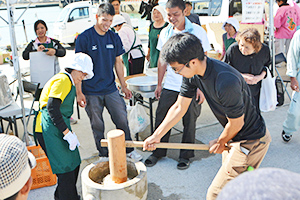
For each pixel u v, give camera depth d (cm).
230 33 536
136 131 414
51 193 326
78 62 269
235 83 200
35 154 354
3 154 113
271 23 469
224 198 54
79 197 299
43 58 468
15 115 380
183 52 197
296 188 50
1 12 2184
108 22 335
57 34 1367
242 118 211
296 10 714
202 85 221
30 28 1903
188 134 361
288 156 383
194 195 317
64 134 261
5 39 1514
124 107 371
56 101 254
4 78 385
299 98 381
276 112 521
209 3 975
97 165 279
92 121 364
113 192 240
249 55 349
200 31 343
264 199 49
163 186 334
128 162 282
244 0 474
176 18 334
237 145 226
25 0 350
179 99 252
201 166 371
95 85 352
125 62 543
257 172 56
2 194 112
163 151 378
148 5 693
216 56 771
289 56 369
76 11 1371
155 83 418
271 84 360
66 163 270
